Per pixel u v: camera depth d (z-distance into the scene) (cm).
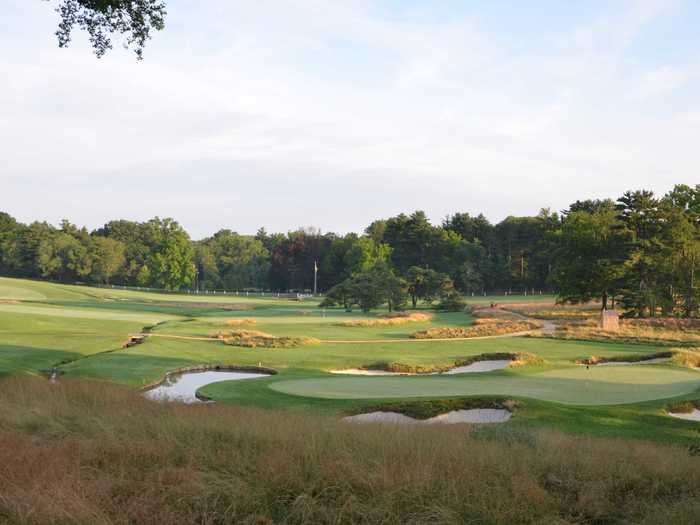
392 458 994
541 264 13262
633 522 827
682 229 7406
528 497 858
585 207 12900
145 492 821
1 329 4344
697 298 6956
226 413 1417
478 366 3447
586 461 1036
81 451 984
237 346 4022
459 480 903
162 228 18675
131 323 5375
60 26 1511
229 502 820
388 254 13312
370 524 782
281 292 15650
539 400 2061
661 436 1655
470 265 13438
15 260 15075
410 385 2498
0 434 1069
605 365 3359
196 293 13838
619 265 7150
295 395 2205
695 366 3422
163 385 2714
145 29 1550
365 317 7100
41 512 738
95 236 17762
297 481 883
